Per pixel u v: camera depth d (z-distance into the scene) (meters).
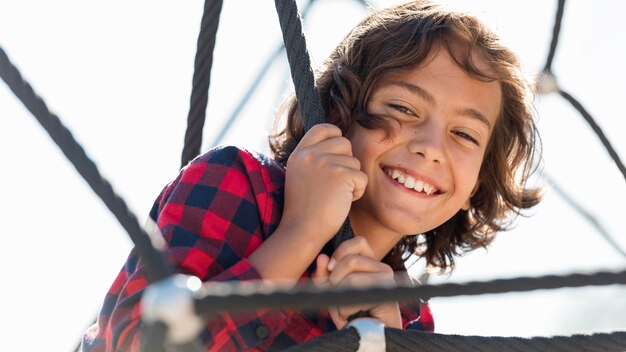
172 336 0.99
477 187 2.05
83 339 1.74
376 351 1.31
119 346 1.46
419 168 1.76
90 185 1.07
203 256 1.56
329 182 1.60
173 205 1.62
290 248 1.56
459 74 1.82
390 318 1.50
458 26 1.84
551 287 1.06
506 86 1.94
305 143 1.64
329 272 1.54
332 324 1.69
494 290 1.06
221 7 1.92
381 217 1.79
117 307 1.48
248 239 1.63
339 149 1.63
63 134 1.09
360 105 1.83
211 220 1.62
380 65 1.81
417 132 1.78
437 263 2.10
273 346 1.63
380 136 1.78
